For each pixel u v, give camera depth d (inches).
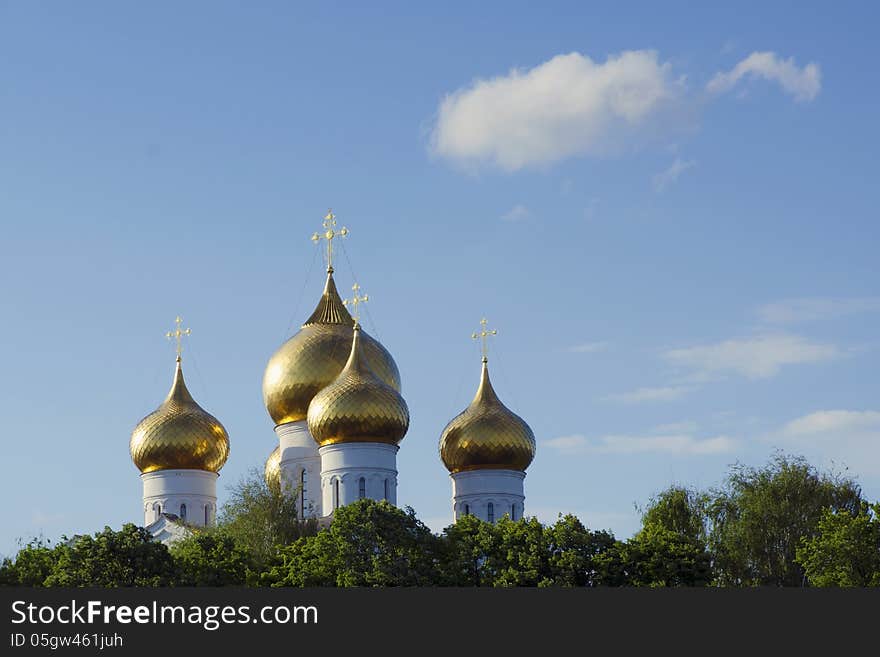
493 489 6609.3
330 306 6889.8
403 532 5255.9
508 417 6673.2
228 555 5280.5
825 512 5570.9
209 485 6678.2
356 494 6230.3
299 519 6358.3
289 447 6624.0
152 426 6648.6
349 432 6264.8
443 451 6712.6
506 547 5334.6
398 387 6796.3
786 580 6077.8
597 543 5403.5
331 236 6983.3
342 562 5177.2
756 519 6151.6
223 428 6771.7
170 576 5054.1
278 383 6643.7
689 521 6264.8
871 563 5295.3
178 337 6909.5
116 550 5019.7
